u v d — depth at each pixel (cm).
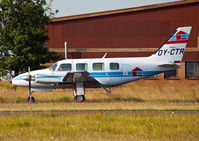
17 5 10719
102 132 3541
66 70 7569
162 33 14375
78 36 15100
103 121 4188
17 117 4503
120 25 14762
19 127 3847
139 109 5384
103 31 14912
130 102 7094
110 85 7831
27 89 10275
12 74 11925
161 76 12462
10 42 10506
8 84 11388
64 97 7850
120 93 8656
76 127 3784
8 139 3212
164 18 14325
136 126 3831
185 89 10069
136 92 8894
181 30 8075
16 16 10725
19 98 7706
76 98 7556
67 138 3225
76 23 15075
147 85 12388
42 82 7462
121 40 14762
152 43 14450
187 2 13950
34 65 10544
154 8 14400
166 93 8731
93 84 7738
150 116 4500
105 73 7700
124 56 12744
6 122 4081
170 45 8069
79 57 12825
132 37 14650
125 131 3569
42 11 11081
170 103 6769
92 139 3188
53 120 4222
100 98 7800
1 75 10594
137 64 7912
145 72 7931
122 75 7788
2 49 10494
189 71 12562
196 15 13912
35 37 10831
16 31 10450
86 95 8475
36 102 7306
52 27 15162
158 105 6191
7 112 5169
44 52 11069
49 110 5350
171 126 3853
